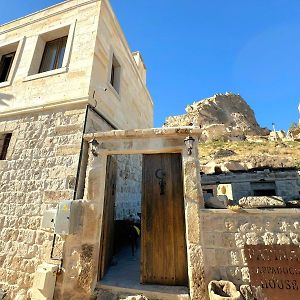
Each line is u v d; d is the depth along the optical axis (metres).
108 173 4.72
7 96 5.81
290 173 10.61
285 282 3.09
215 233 3.52
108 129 5.88
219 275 3.29
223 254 3.40
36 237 4.19
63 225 3.82
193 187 3.79
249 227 3.46
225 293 3.08
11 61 6.75
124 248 6.50
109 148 4.42
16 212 4.57
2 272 4.17
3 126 5.56
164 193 4.34
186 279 3.73
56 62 6.05
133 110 8.40
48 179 4.57
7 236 4.43
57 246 3.93
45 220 4.04
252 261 3.28
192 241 3.50
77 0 6.22
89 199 4.12
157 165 4.58
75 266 3.78
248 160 16.97
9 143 5.32
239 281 3.23
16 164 5.01
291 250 3.22
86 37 5.62
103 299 3.53
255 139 41.44
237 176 11.47
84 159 4.55
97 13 5.82
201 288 3.24
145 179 4.52
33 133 5.16
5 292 3.96
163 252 3.96
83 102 4.89
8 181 4.92
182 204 4.19
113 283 3.82
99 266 4.02
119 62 7.11
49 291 3.54
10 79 5.95
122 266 4.83
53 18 6.34
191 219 3.62
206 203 3.96
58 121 5.02
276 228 3.38
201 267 3.33
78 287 3.63
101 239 4.14
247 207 3.68
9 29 6.83
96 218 4.02
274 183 10.84
